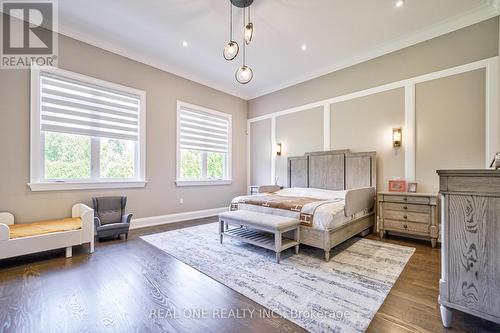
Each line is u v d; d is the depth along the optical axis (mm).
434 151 3357
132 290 1969
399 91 3688
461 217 1462
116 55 3895
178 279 2176
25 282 2098
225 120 5719
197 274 2283
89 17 3139
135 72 4125
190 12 3023
